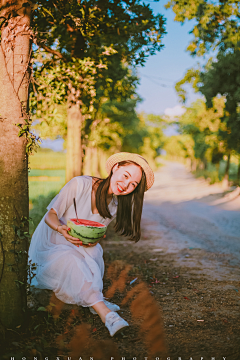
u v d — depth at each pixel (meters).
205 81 17.55
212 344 2.79
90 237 2.90
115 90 10.46
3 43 2.82
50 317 3.11
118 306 3.53
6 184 2.77
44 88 4.90
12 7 2.81
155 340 2.86
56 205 3.08
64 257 3.00
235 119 18.78
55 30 5.27
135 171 3.06
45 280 3.08
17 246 2.80
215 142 23.77
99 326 3.10
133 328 3.10
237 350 2.67
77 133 9.30
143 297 3.95
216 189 23.67
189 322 3.24
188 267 5.41
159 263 5.68
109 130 26.00
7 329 2.76
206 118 20.41
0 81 2.81
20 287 2.84
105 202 3.14
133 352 2.66
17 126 2.82
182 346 2.76
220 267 5.42
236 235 8.48
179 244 7.37
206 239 7.97
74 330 3.01
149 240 7.82
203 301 3.82
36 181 23.19
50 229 3.22
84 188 3.13
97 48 6.08
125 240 7.78
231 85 16.91
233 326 3.14
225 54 16.16
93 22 4.55
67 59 5.57
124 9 5.43
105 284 4.45
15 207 2.80
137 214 3.31
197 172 43.47
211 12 8.62
